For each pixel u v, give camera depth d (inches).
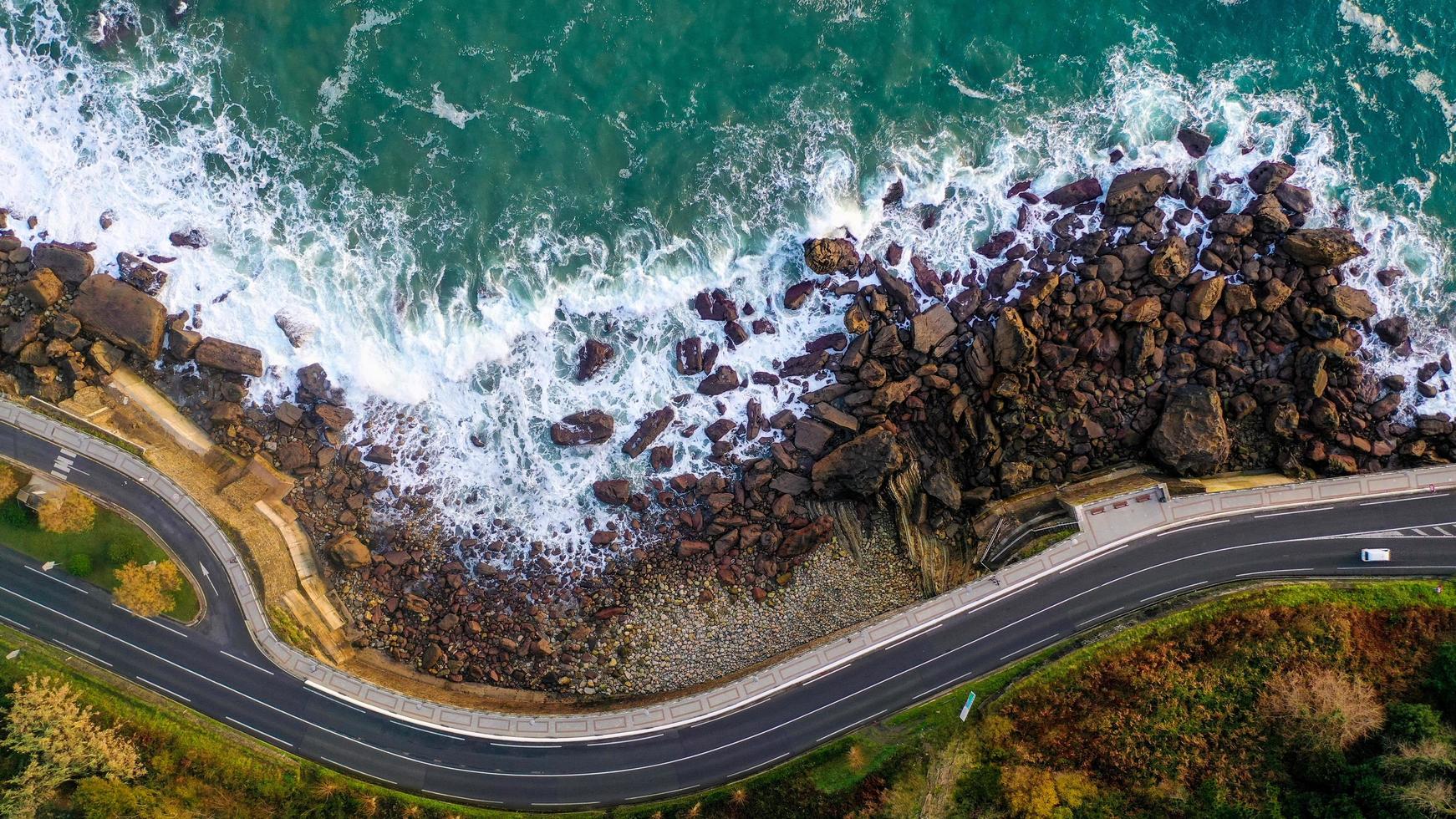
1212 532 1883.6
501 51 1926.7
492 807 1847.9
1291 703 1724.9
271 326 1929.1
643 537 1930.4
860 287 1929.1
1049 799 1713.8
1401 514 1882.4
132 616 1850.4
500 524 1926.7
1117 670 1801.2
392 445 1935.3
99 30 1913.1
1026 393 1899.6
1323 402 1881.2
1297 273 1892.2
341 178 1939.0
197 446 1907.0
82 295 1872.5
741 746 1863.9
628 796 1854.1
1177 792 1721.2
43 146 1921.8
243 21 1919.3
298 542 1900.8
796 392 1940.2
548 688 1910.7
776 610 1918.1
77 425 1863.9
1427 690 1736.0
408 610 1908.2
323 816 1797.5
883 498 1929.1
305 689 1846.7
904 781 1788.9
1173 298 1899.6
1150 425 1919.3
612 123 1942.7
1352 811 1604.3
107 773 1718.8
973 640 1879.9
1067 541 1877.5
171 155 1935.3
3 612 1839.3
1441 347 1941.4
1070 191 1924.2
